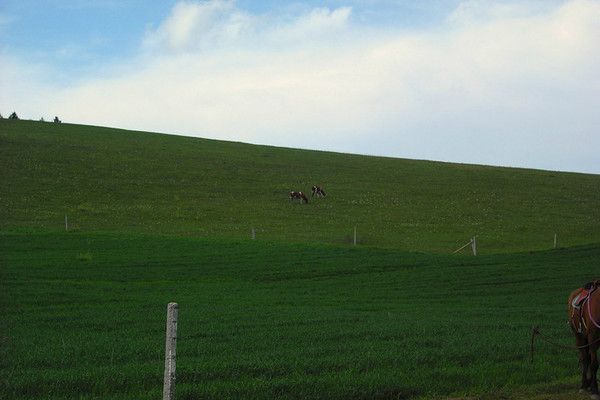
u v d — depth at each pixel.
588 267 40.06
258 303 27.48
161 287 31.31
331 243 51.31
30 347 15.98
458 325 20.23
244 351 15.68
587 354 12.91
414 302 29.19
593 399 12.20
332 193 73.75
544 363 14.66
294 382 12.13
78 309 23.78
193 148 96.56
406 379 12.76
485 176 89.25
